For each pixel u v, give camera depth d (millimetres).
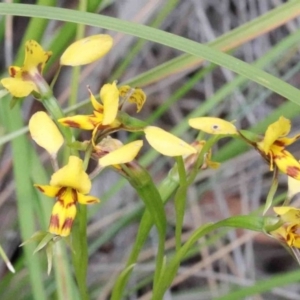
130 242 918
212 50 561
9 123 635
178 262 561
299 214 539
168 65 642
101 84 903
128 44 910
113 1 874
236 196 960
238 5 993
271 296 903
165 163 956
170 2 708
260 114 1003
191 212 911
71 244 549
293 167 540
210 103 691
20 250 844
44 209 615
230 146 690
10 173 848
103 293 779
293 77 1014
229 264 866
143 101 559
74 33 686
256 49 988
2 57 948
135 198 914
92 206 733
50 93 550
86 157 537
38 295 607
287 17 638
